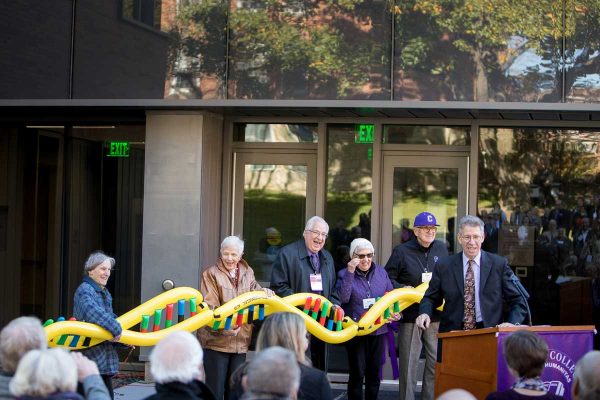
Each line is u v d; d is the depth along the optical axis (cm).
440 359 738
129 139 1150
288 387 459
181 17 1071
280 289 884
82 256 1161
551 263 1076
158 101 1065
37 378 468
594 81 992
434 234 933
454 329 782
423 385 913
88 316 744
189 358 502
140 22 1077
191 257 1079
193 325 805
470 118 1088
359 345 895
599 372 497
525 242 1080
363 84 1032
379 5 1030
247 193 1143
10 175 1181
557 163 1077
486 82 1009
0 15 1100
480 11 1010
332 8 1041
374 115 1091
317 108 1044
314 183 1129
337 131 1122
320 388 555
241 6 1061
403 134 1113
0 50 1098
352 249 895
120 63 1079
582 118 1052
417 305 914
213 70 1063
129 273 1144
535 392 545
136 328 1119
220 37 1064
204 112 1084
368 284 896
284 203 1135
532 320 1077
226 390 853
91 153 1161
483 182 1090
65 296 1163
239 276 862
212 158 1112
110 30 1081
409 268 925
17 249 1178
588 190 1070
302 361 561
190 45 1069
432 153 1105
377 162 1109
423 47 1020
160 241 1085
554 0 999
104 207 1155
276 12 1053
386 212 1114
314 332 852
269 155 1138
